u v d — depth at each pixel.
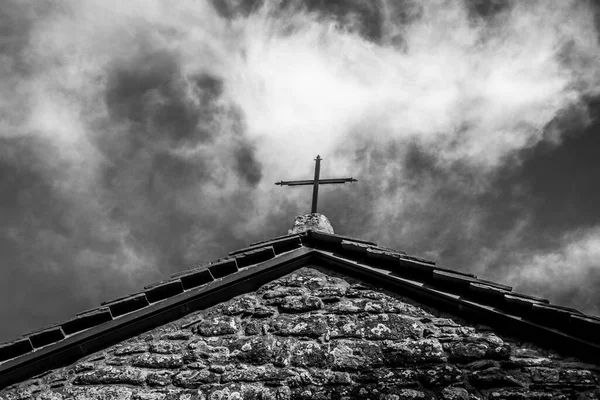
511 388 5.90
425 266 6.80
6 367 6.63
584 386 5.81
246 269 7.29
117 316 6.98
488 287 6.46
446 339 6.35
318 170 9.14
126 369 6.56
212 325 6.86
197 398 6.21
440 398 5.90
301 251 7.46
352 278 7.19
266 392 6.16
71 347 6.78
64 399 6.38
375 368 6.21
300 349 6.46
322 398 6.04
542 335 6.18
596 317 6.03
